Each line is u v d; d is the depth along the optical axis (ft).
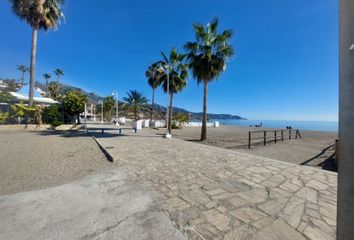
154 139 40.86
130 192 12.19
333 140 47.37
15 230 8.07
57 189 12.65
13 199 11.06
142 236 7.79
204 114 46.75
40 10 57.52
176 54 60.85
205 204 10.59
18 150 26.94
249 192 12.27
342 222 4.50
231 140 47.19
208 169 17.48
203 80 46.50
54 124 62.75
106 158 22.04
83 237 7.68
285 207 10.27
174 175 15.71
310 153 29.76
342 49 4.47
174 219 9.05
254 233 8.01
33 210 9.79
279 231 8.14
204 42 45.85
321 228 8.35
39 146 30.48
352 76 4.26
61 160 21.04
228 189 12.76
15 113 60.23
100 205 10.41
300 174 16.10
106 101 167.73
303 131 79.25
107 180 14.46
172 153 24.89
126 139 40.09
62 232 7.98
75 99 66.85
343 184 4.48
